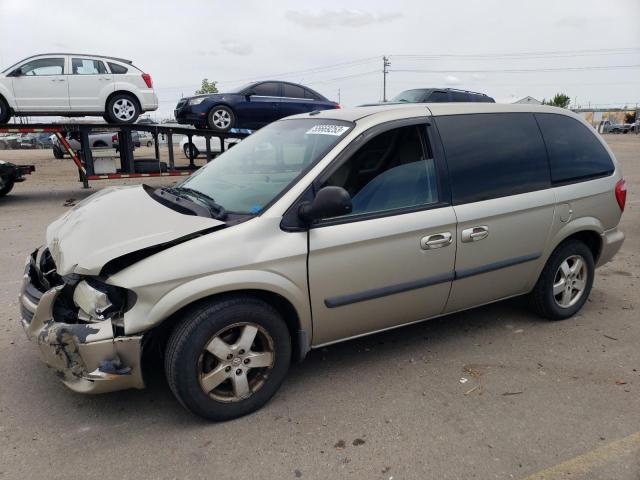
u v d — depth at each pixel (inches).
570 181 165.9
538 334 165.6
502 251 151.6
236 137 514.6
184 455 108.6
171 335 113.3
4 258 256.5
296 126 154.6
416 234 134.2
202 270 110.0
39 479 101.4
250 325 118.0
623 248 272.1
